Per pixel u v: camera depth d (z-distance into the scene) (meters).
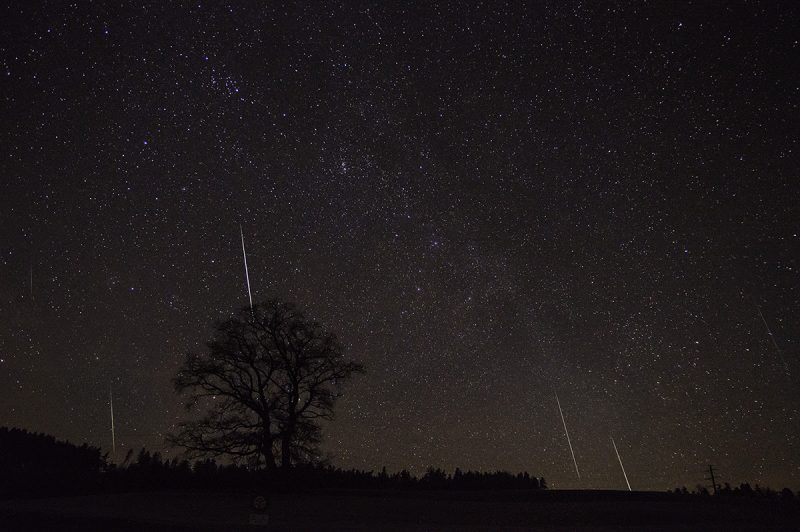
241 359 40.03
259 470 39.75
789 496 33.53
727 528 21.77
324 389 41.16
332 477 44.56
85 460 46.34
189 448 38.44
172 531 20.53
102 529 21.11
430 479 51.31
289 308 41.84
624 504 31.08
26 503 31.48
